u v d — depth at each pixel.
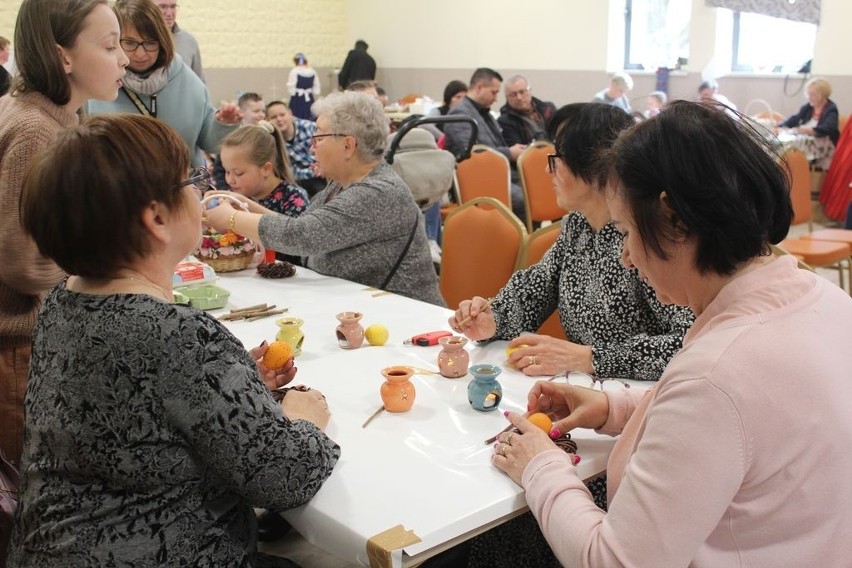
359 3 10.69
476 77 5.95
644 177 1.02
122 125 1.10
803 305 1.03
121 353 1.06
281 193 3.13
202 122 3.41
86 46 1.83
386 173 2.60
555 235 2.53
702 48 8.08
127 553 1.07
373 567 1.17
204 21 9.47
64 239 1.08
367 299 2.37
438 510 1.23
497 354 1.91
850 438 1.01
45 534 1.09
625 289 1.82
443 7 9.79
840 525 1.02
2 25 7.83
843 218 6.55
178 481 1.10
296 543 2.47
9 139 1.73
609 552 1.03
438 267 4.39
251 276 2.67
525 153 5.07
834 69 7.45
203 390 1.08
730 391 0.97
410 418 1.55
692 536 0.98
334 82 10.78
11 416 1.81
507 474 1.32
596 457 1.40
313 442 1.23
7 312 1.77
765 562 1.02
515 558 1.81
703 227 1.00
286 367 1.55
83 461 1.07
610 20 8.42
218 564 1.12
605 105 1.77
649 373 1.71
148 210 1.10
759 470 0.98
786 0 7.51
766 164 1.00
